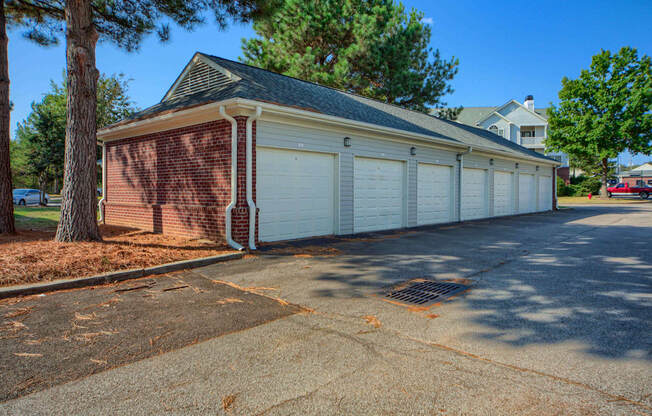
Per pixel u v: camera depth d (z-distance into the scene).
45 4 10.00
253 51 23.69
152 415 2.24
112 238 8.39
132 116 11.12
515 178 18.20
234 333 3.47
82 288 4.86
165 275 5.59
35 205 25.45
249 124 7.59
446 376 2.68
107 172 11.92
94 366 2.84
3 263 5.21
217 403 2.36
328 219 9.76
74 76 6.87
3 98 8.67
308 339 3.34
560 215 17.80
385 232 10.69
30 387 2.55
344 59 21.67
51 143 22.83
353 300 4.45
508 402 2.35
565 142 32.28
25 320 3.76
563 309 4.07
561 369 2.76
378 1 23.00
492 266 6.23
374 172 10.97
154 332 3.48
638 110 29.44
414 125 13.16
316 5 21.92
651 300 4.35
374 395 2.44
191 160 8.72
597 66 30.06
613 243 8.71
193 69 11.23
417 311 4.05
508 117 44.75
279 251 7.44
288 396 2.44
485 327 3.59
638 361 2.86
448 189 13.91
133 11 9.48
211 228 8.13
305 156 9.14
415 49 24.50
